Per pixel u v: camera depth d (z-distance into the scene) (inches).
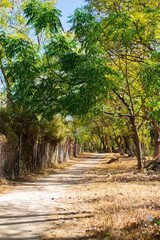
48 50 612.1
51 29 554.6
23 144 678.5
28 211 294.2
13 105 655.8
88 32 555.5
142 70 552.4
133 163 1070.4
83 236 205.0
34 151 779.4
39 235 211.3
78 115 601.3
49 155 990.4
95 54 576.4
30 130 682.2
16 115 608.4
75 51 636.7
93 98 564.4
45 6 560.4
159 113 580.4
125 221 232.5
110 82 570.6
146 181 523.5
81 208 305.4
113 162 1289.4
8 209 301.6
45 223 246.1
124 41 550.3
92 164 1310.3
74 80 597.6
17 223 245.3
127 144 1638.8
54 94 633.0
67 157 1553.9
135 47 639.1
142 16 585.6
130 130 1327.5
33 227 233.1
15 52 576.1
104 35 591.8
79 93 573.9
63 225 238.5
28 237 206.4
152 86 554.6
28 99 655.8
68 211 294.0
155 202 308.2
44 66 634.8
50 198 379.2
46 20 545.6
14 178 579.8
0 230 222.8
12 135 590.9
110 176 660.1
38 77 645.3
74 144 2065.7
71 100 572.7
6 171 569.0
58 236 207.8
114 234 196.9
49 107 627.8
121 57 640.4
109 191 414.3
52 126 885.2
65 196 395.5
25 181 573.3
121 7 647.8
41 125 800.3
